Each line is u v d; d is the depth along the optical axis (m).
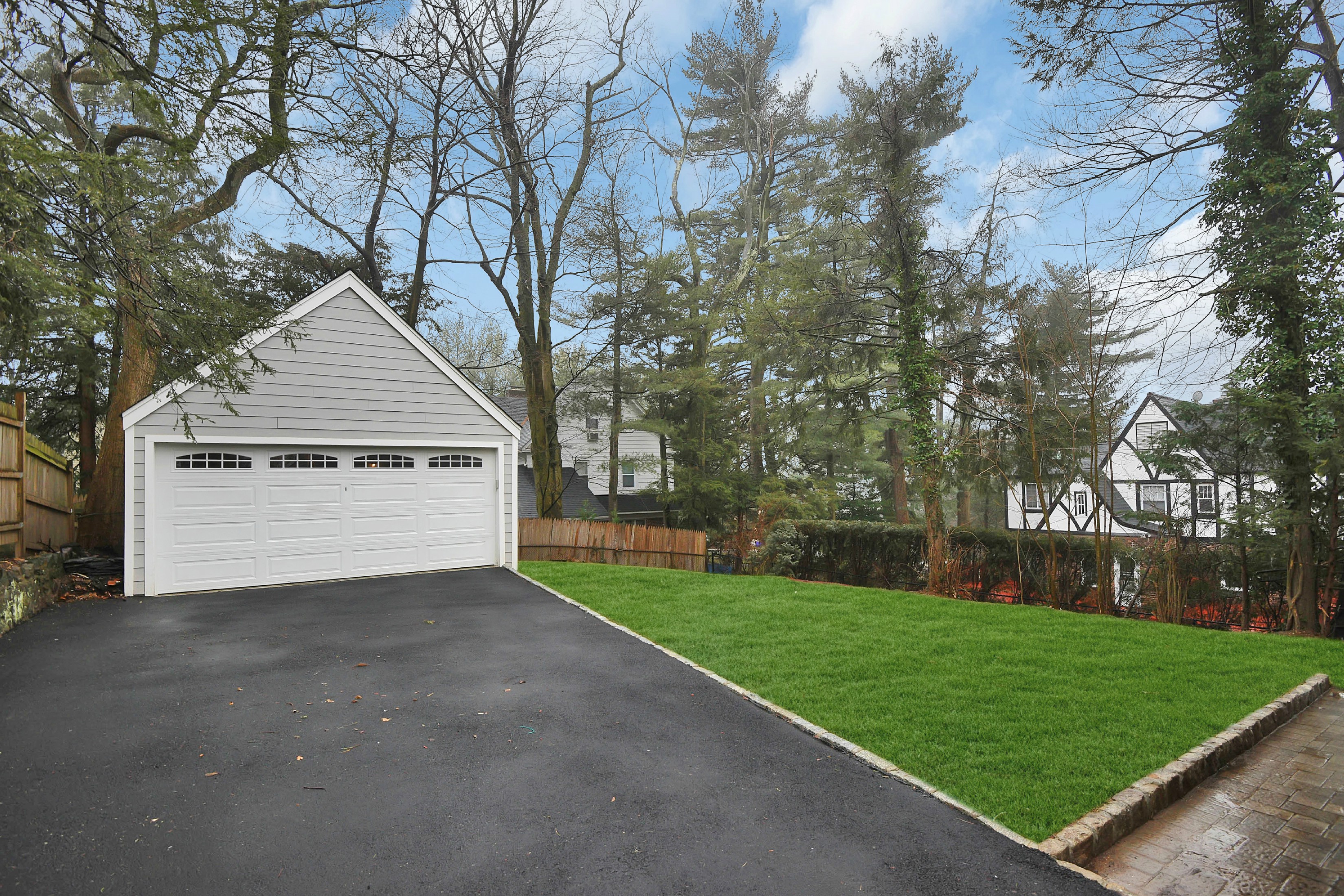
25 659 6.39
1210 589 9.30
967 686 5.76
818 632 7.67
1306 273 8.78
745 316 20.11
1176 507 10.04
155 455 9.55
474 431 12.17
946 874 3.13
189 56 4.59
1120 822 3.57
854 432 16.59
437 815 3.62
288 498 10.52
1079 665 6.38
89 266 5.18
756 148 25.77
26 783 3.86
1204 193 9.83
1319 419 8.46
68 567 10.05
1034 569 10.72
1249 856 3.37
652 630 7.73
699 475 21.20
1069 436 11.34
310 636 7.39
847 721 4.95
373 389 11.20
